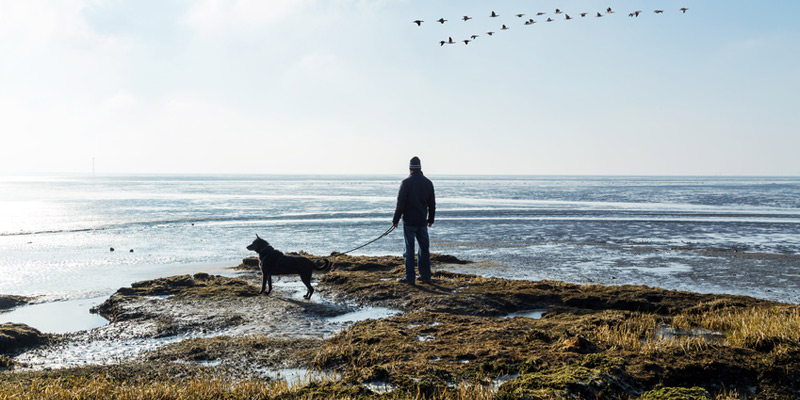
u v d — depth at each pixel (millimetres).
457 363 6234
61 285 13734
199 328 8695
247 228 29188
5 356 7266
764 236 26156
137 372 6359
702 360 5883
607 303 10172
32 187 118250
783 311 8727
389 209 44156
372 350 6750
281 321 9039
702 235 26531
